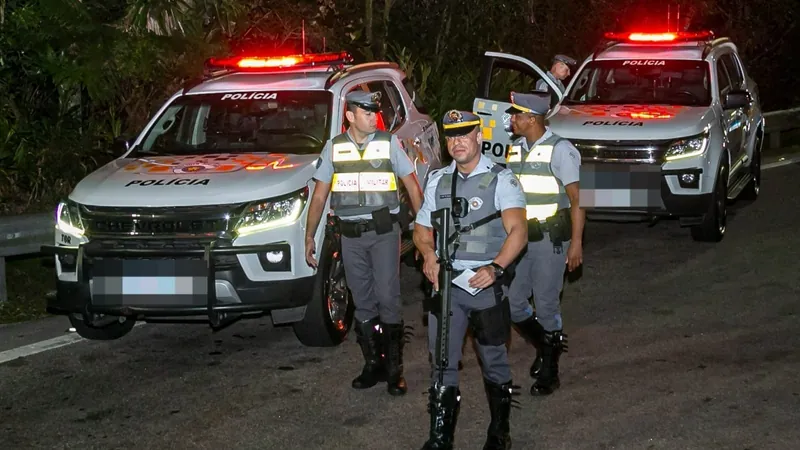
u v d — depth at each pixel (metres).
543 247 6.12
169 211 6.75
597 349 7.26
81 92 11.52
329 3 14.32
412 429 5.86
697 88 10.91
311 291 6.97
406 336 7.61
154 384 6.64
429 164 8.82
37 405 6.26
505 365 5.35
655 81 11.06
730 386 6.45
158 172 7.18
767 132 16.27
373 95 6.10
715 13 20.81
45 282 9.20
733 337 7.45
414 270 9.66
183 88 8.23
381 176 6.24
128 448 5.62
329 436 5.77
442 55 16.00
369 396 6.39
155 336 7.70
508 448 5.43
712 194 10.02
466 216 5.16
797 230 10.91
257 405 6.25
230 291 6.71
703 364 6.88
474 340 5.64
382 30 15.34
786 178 14.13
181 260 6.69
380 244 6.31
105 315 7.02
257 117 7.96
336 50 14.31
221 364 7.04
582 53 18.39
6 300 8.47
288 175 6.99
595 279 9.22
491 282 5.00
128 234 6.79
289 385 6.60
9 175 10.72
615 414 6.02
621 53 11.41
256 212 6.77
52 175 10.72
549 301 6.24
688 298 8.53
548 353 6.34
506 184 5.12
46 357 7.18
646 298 8.56
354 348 7.34
